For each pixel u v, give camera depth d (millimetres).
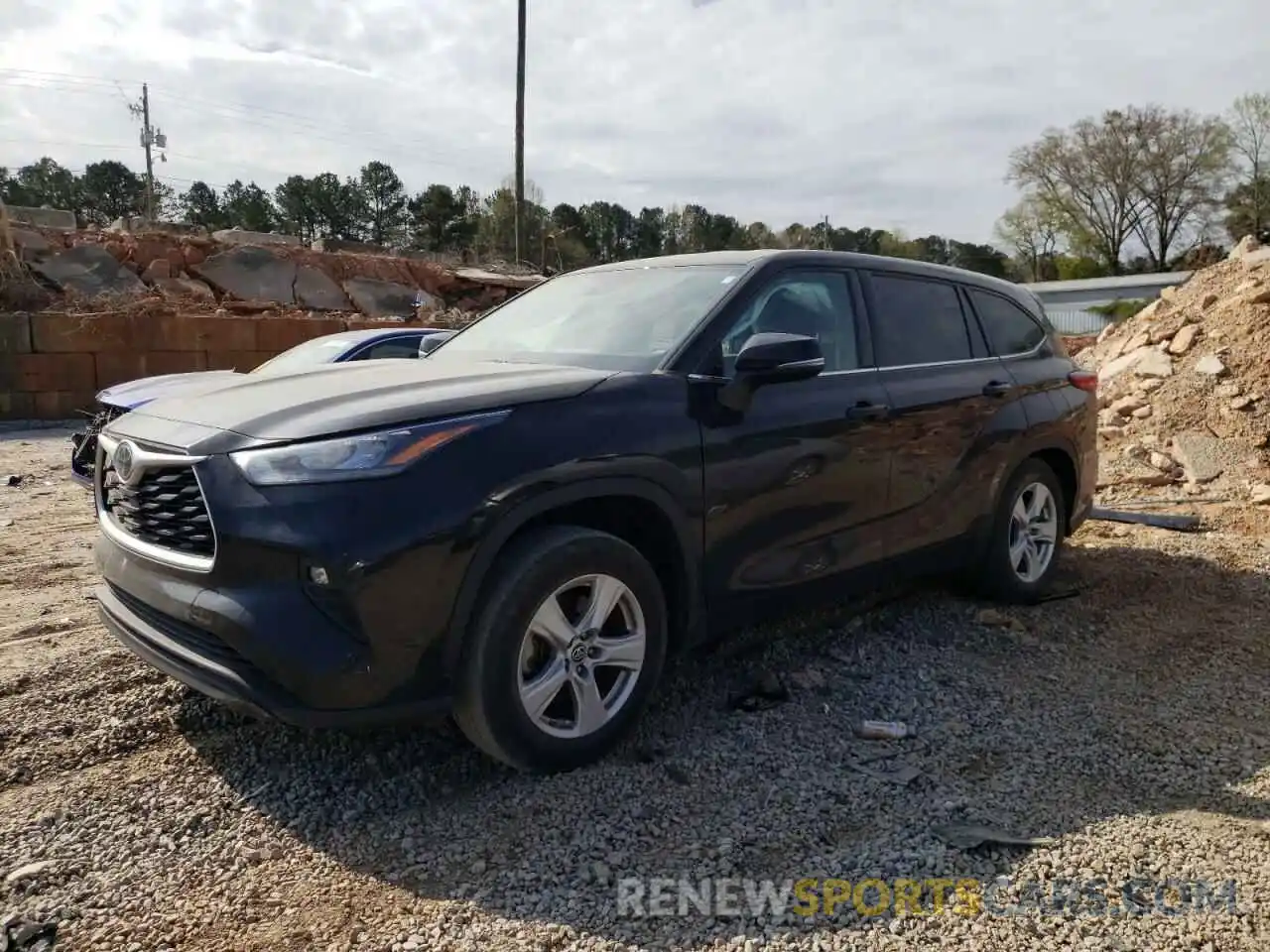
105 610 3311
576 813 2928
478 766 3223
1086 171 61156
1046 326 5531
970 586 5059
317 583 2672
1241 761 3324
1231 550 6008
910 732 3516
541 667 3088
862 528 4062
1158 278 51500
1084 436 5438
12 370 14094
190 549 2920
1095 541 6355
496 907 2492
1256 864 2682
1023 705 3795
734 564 3551
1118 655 4363
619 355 3641
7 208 18797
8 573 5543
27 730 3387
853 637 4531
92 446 7105
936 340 4652
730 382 3477
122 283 18109
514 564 2941
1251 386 8281
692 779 3143
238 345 15820
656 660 3326
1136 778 3188
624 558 3180
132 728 3430
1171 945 2338
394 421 2844
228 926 2418
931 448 4359
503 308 4723
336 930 2406
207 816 2910
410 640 2758
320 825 2877
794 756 3324
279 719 2740
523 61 28766
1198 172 59469
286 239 27141
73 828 2826
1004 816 2928
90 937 2363
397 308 21125
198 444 2898
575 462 3027
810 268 4141
